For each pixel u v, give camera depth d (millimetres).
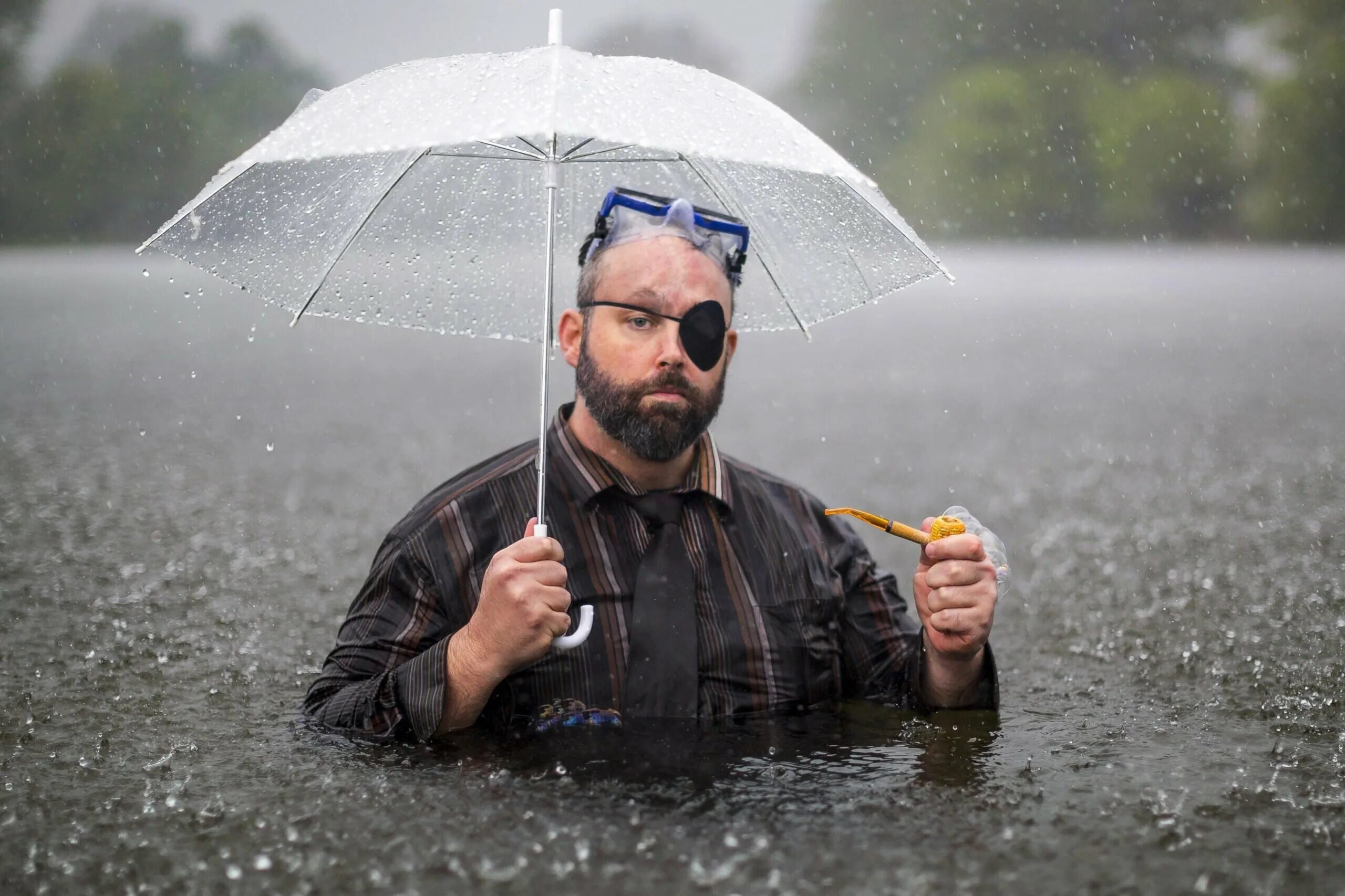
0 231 38906
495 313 3838
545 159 3512
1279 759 3328
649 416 3354
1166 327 19031
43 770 3232
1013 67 50500
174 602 5137
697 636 3479
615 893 2547
